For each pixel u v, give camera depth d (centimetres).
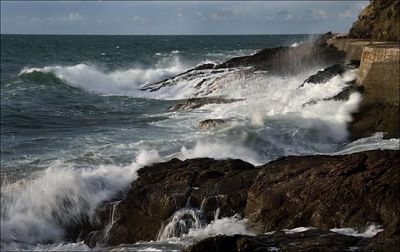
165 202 2416
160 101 6425
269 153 3288
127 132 4097
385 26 6419
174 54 15738
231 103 4959
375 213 2045
